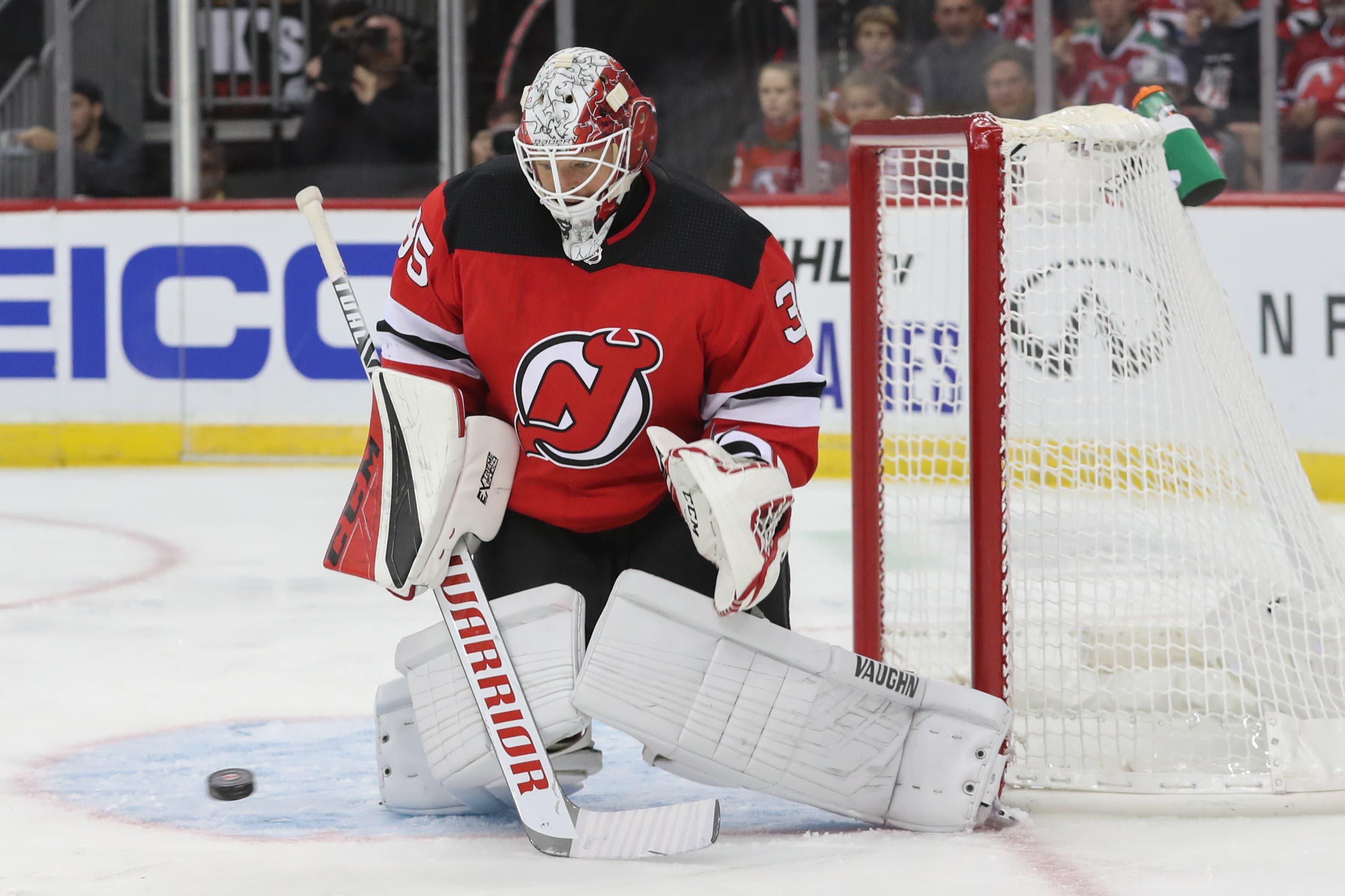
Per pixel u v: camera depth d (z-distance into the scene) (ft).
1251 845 19.12
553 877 17.84
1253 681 22.31
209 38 69.51
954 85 65.77
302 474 63.82
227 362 66.80
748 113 68.18
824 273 63.31
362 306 66.44
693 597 19.21
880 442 24.93
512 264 19.72
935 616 31.40
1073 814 20.77
